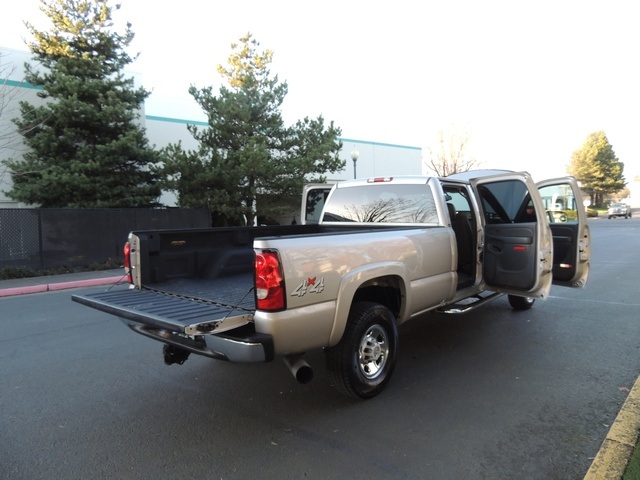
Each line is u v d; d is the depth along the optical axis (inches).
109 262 559.8
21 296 399.5
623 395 155.5
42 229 512.7
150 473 115.1
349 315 149.9
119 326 263.9
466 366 186.9
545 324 248.7
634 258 544.1
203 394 164.2
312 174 758.5
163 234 177.2
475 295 229.8
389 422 140.2
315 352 208.5
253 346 121.0
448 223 195.9
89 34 626.5
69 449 127.1
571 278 228.1
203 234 191.0
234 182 651.5
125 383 175.5
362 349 152.6
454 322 254.5
